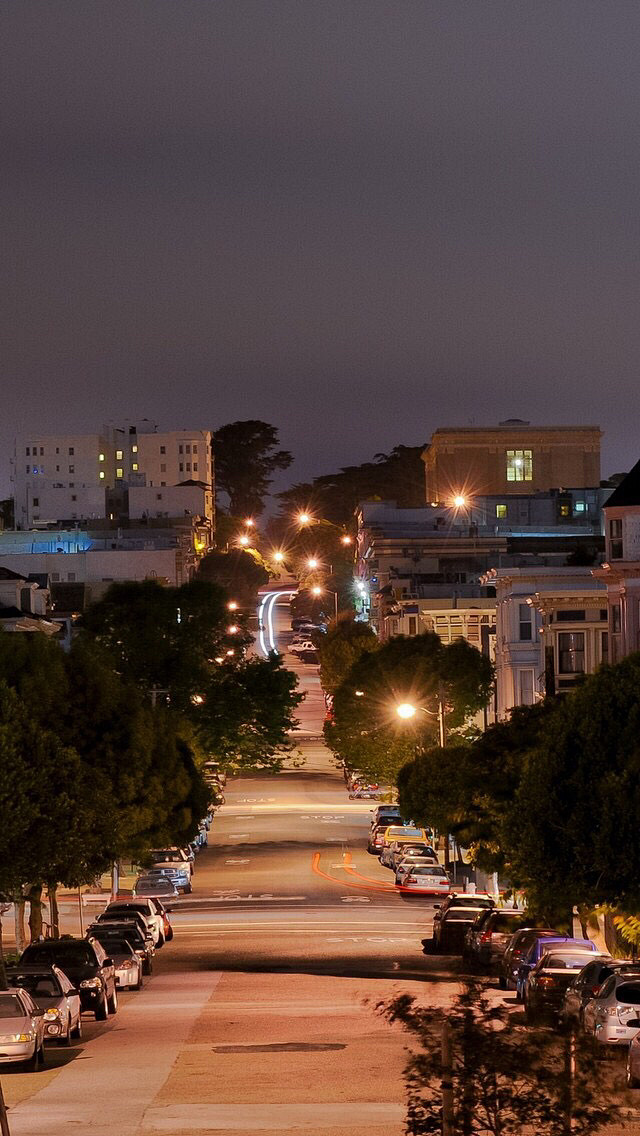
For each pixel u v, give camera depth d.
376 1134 38.31
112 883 137.50
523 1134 24.61
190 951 104.06
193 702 165.38
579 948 68.81
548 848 72.75
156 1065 52.34
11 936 117.81
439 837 169.75
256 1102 44.06
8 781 76.69
